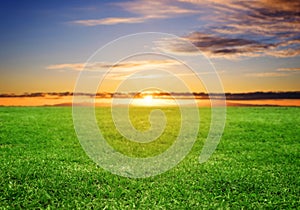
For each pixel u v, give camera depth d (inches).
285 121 1362.0
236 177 561.0
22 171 581.0
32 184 520.1
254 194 486.6
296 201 468.4
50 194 482.3
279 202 462.3
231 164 657.0
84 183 522.9
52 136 962.1
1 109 1852.9
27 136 956.0
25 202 447.8
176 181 541.6
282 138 988.6
